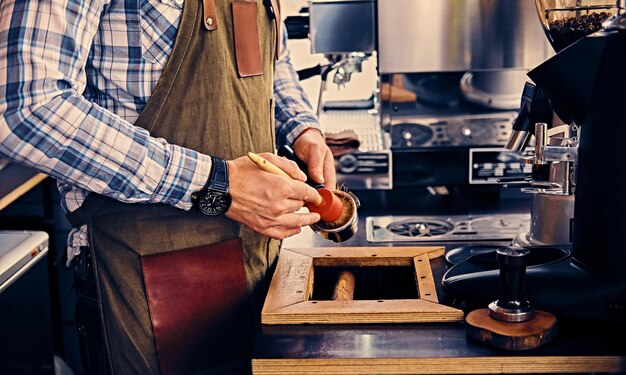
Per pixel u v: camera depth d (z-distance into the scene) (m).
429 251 1.62
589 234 1.28
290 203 1.38
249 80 1.53
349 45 2.26
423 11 2.13
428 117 2.21
